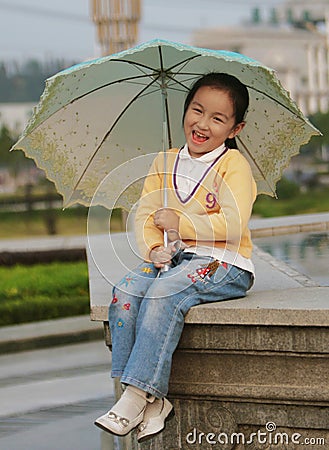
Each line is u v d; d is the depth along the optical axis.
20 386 6.46
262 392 3.53
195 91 3.72
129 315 3.50
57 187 4.01
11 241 16.97
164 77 3.99
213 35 43.44
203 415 3.64
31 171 29.59
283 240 7.11
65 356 7.72
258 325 3.47
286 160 4.05
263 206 24.34
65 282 10.54
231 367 3.56
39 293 10.16
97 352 7.87
